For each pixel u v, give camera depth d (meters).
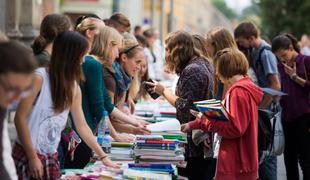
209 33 6.28
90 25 5.29
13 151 3.98
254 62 7.07
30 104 3.84
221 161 5.12
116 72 5.55
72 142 4.82
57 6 20.23
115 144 5.05
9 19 13.08
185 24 43.91
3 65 2.98
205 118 5.13
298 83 6.84
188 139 5.53
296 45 6.97
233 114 4.96
